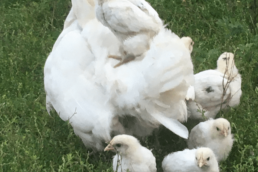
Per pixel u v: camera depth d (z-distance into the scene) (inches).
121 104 215.8
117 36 233.8
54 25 363.3
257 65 297.9
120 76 220.5
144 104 209.5
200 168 210.7
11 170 223.8
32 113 271.9
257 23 335.9
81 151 240.5
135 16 226.8
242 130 248.2
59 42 245.8
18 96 288.5
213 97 251.8
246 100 271.4
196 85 253.4
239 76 274.2
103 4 230.7
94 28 238.4
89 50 232.8
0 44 331.6
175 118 215.2
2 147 232.8
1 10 375.9
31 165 224.5
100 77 223.0
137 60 228.2
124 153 214.2
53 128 256.1
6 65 313.3
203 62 307.4
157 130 243.8
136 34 228.5
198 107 250.7
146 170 215.6
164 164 225.1
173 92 203.9
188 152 220.7
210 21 354.6
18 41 332.2
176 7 360.8
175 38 215.6
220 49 323.9
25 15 366.6
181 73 199.6
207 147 222.2
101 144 232.5
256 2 352.8
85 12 246.1
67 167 236.1
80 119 224.1
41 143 243.0
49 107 259.6
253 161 234.4
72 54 231.8
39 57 319.3
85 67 229.6
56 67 232.4
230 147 234.1
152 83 201.3
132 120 227.9
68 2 368.2
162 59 201.3
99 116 221.1
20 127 268.4
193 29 350.3
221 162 235.6
